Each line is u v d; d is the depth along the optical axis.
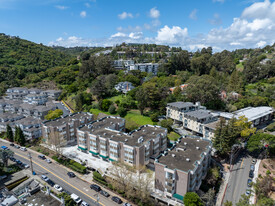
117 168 69.81
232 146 85.25
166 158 63.47
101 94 137.12
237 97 130.50
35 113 126.06
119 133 83.12
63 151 89.50
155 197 60.84
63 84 187.00
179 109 103.94
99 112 122.31
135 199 60.12
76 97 135.88
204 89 118.12
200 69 176.12
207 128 89.69
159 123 104.31
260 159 86.56
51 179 71.00
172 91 136.12
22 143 97.19
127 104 121.62
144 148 72.50
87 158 83.62
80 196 62.28
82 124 101.94
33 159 84.94
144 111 117.75
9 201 52.12
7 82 180.38
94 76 182.75
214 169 70.75
